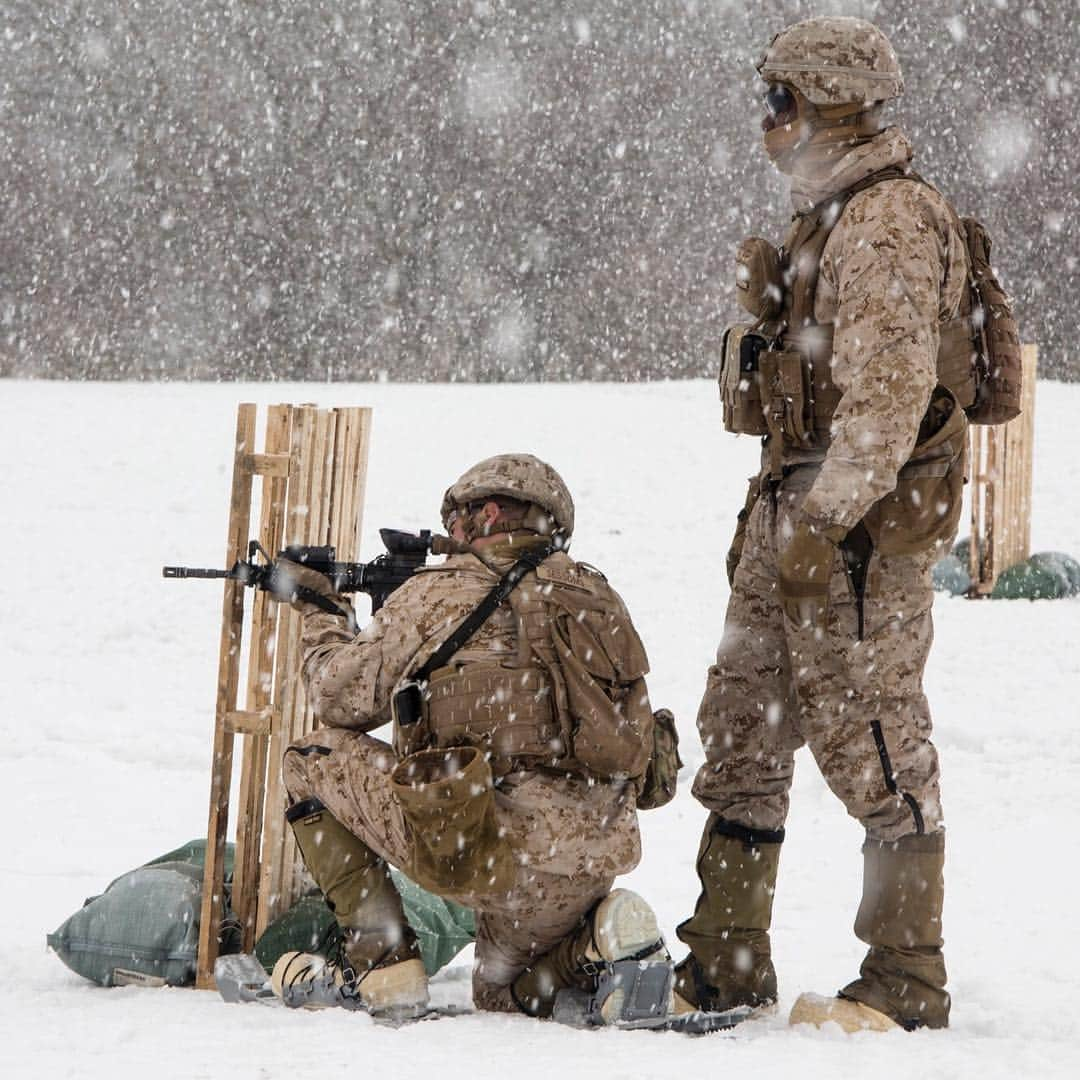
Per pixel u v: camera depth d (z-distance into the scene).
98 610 49.88
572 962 13.65
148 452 88.06
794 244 14.18
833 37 13.73
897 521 13.34
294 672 15.78
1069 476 81.25
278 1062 11.45
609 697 13.58
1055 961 17.42
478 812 12.73
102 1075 11.12
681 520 70.62
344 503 16.58
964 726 33.09
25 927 18.81
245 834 15.69
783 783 14.62
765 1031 13.46
